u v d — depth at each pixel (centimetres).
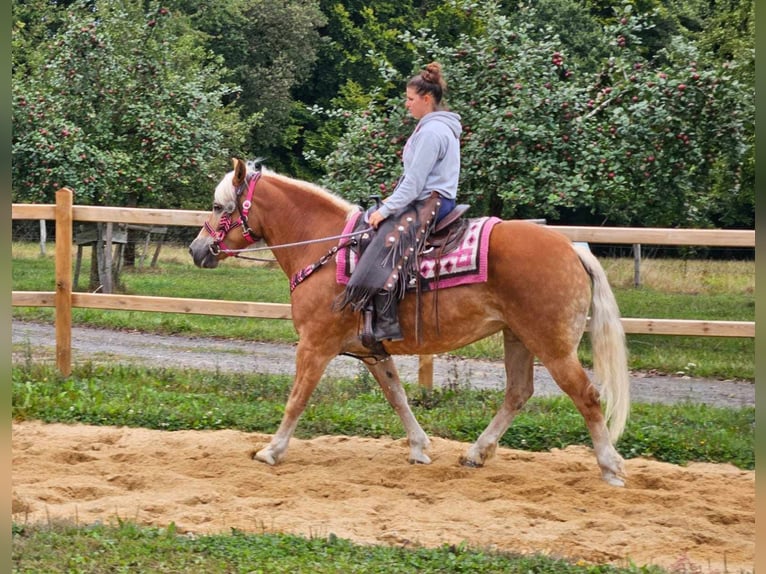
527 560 504
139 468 720
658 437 841
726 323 935
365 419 889
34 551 499
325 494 671
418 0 4066
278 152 3925
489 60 1441
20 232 2947
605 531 591
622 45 1557
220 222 759
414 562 500
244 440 814
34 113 1888
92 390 967
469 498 665
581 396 672
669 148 1457
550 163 1393
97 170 1922
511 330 711
